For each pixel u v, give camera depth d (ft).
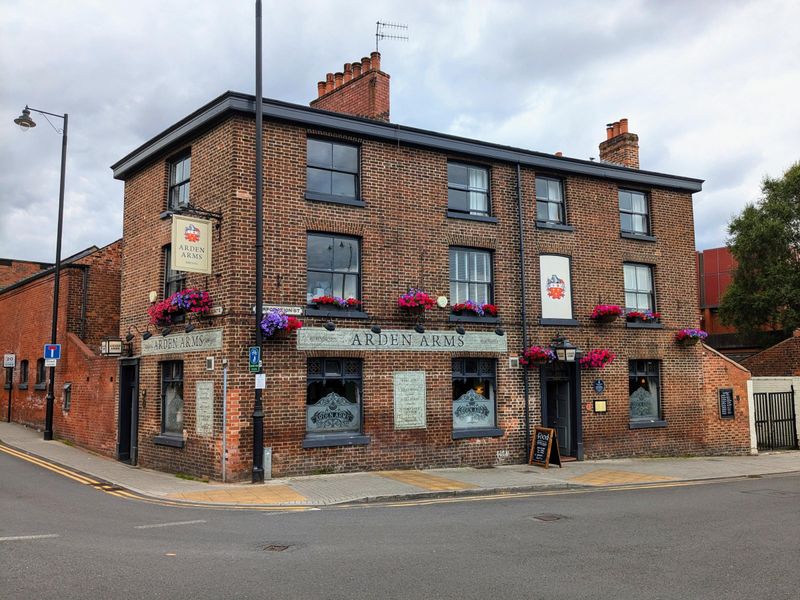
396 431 50.75
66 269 70.49
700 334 64.90
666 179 66.95
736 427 67.51
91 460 55.36
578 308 60.34
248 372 45.34
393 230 52.16
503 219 57.57
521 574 23.13
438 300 53.21
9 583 21.65
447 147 54.75
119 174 60.34
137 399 55.36
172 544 27.20
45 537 28.25
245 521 32.40
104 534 29.01
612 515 34.65
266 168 47.37
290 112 47.93
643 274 65.98
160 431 52.49
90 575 22.61
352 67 61.11
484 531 30.27
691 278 68.18
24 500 37.60
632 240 64.69
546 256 59.72
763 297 102.99
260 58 44.88
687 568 24.09
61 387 69.41
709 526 31.76
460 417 54.44
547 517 33.91
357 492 40.73
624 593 21.09
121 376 57.31
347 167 51.70
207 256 46.39
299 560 24.77
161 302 50.52
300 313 47.57
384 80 58.54
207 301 46.80
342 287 50.31
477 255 56.85
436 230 54.19
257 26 45.03
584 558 25.41
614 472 52.37
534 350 55.52
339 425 49.21
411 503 38.70
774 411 72.08
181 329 50.47
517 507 37.17
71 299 70.18
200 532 29.63
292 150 48.57
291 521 32.48
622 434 61.36
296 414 46.88
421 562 24.62
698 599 20.57
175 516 33.60
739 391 68.39
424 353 52.54
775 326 107.76
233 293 45.27
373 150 52.06
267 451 45.19
